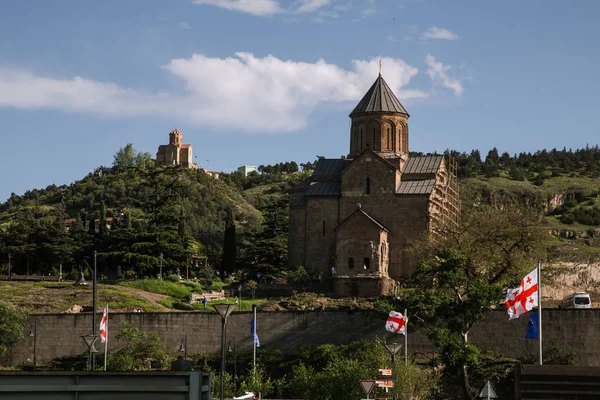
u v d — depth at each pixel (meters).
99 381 34.00
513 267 102.88
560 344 91.81
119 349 101.75
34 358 101.81
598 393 51.75
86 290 120.81
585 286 135.00
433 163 128.38
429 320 88.44
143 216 187.12
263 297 122.50
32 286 126.62
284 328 99.50
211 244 194.38
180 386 34.09
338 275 121.25
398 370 77.81
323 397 79.00
